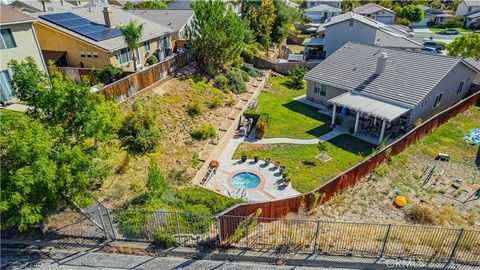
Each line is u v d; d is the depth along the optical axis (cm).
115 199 1513
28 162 1103
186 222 1354
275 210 1463
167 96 2609
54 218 1396
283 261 1240
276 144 2459
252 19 4806
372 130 2611
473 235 1302
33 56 2394
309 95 3350
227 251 1277
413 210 1538
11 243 1291
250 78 3716
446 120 2617
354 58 3231
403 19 7744
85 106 1326
